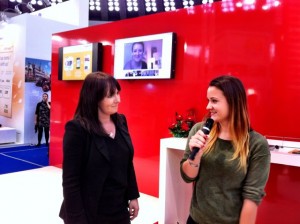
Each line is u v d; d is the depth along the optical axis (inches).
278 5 110.3
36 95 318.0
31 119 316.2
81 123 56.4
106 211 58.3
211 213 53.9
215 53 128.8
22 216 126.0
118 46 165.0
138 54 154.9
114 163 58.9
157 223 124.0
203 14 132.7
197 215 56.4
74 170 55.2
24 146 302.5
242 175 52.2
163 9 398.0
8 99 328.2
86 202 56.1
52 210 133.5
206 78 132.0
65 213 57.6
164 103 148.9
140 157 160.7
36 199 147.3
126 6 410.0
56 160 217.5
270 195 111.0
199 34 134.1
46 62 323.6
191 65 137.4
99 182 56.5
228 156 53.2
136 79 160.2
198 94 135.3
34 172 201.8
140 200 149.6
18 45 310.5
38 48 314.0
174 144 111.3
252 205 50.8
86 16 331.9
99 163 56.4
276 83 111.0
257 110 115.8
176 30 142.6
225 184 53.2
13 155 259.9
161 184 114.3
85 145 56.4
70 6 333.4
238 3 121.4
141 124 159.6
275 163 102.1
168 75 142.0
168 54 141.6
